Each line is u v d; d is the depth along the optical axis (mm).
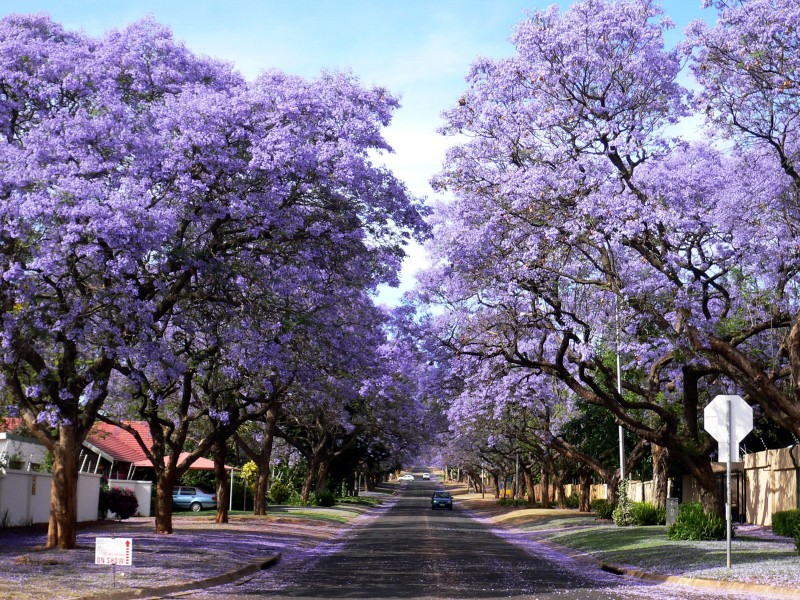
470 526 46375
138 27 21297
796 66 20297
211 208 19750
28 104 19828
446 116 24312
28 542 23391
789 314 23734
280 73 21516
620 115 22828
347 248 22500
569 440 49094
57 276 18109
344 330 27125
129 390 25859
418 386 40969
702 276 23938
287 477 66688
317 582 18250
